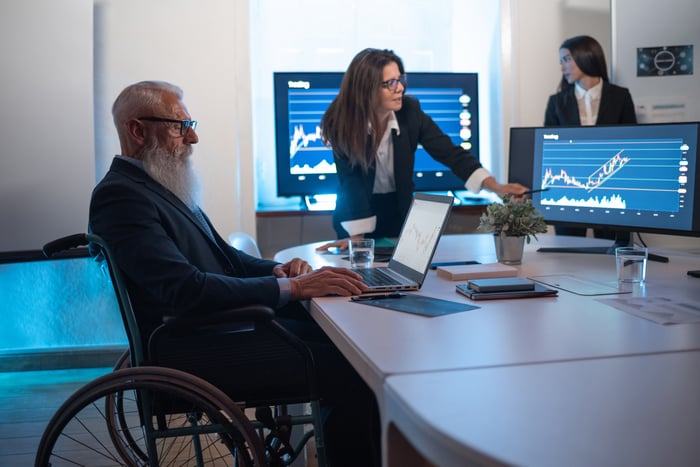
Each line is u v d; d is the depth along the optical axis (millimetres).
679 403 922
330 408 1940
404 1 4527
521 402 938
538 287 1762
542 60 4473
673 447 786
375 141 2979
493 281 1766
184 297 1731
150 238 1791
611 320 1427
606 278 1964
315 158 4293
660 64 4242
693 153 2166
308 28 4430
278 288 1779
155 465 1659
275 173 4430
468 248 2727
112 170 1988
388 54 2967
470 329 1370
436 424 861
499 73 4508
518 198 2643
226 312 1656
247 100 4105
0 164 3555
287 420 1753
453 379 1043
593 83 4117
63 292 3945
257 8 4352
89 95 3627
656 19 4234
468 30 4590
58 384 3709
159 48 3986
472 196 4508
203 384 1554
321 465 1732
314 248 2816
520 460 761
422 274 1873
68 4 3598
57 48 3594
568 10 4461
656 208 2275
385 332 1361
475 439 815
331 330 1490
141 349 1712
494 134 4613
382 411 1069
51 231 3607
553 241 2865
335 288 1791
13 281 3908
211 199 4113
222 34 4039
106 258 1708
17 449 2807
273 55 4402
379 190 3119
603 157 2430
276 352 1822
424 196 2109
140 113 2027
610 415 885
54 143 3602
